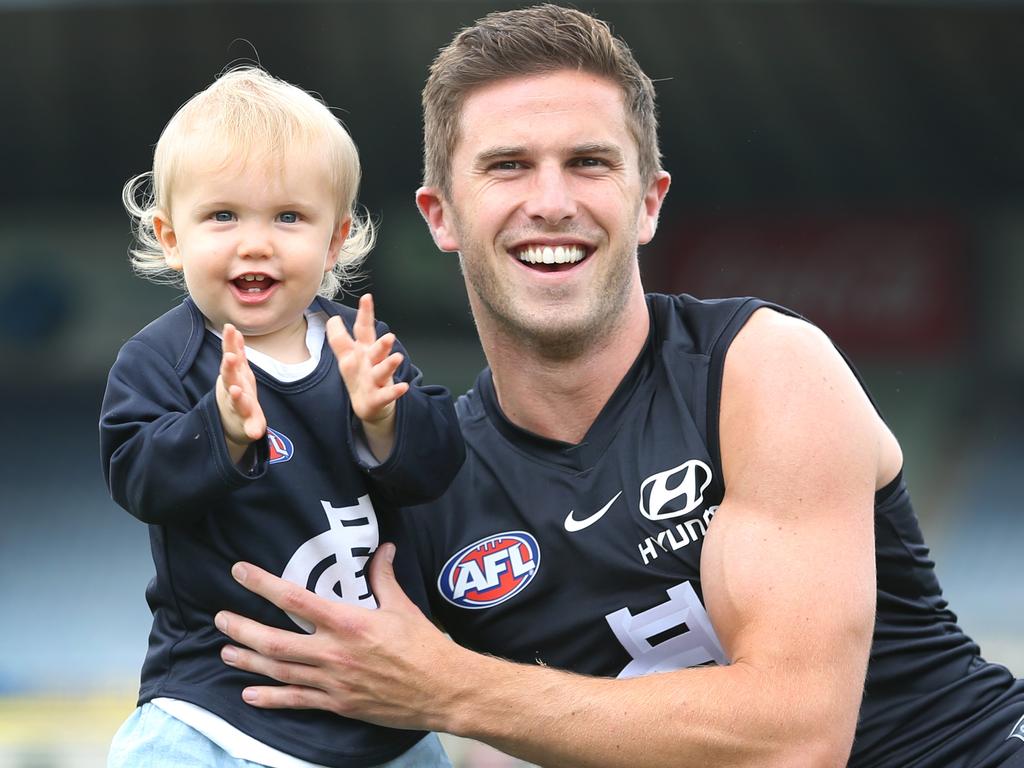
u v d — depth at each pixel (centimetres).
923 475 1562
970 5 1223
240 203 246
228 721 245
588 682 257
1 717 1158
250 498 247
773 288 1625
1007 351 1603
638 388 285
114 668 1280
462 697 252
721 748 247
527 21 284
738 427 269
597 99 277
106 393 249
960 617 1362
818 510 260
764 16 1258
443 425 254
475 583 285
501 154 275
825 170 1568
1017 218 1597
